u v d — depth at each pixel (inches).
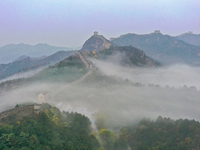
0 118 1969.7
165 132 2898.6
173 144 2496.3
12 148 1441.9
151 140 2805.1
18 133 1686.8
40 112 2329.0
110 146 2518.5
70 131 2196.1
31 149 1505.9
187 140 2480.3
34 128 1852.9
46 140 1740.9
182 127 2822.3
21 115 2166.6
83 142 2082.9
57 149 1688.0
